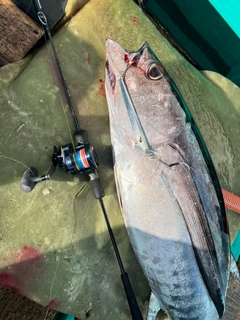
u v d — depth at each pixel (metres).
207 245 0.45
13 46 0.50
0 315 0.50
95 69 0.53
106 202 0.52
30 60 0.50
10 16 0.49
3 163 0.43
